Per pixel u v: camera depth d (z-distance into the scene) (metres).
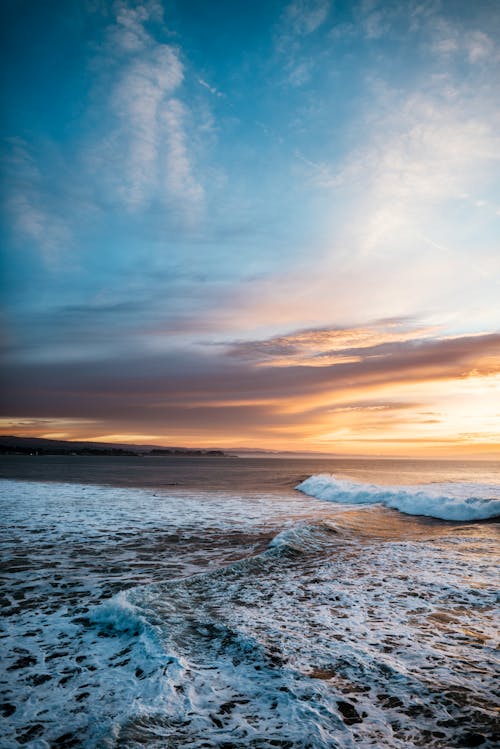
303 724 2.97
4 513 13.62
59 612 5.42
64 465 62.09
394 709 3.14
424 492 16.47
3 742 2.83
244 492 22.48
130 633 4.73
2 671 3.88
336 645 4.28
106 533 10.73
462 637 4.47
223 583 6.60
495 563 7.71
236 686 3.52
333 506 16.44
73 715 3.15
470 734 2.83
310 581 6.68
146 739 2.84
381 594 5.97
